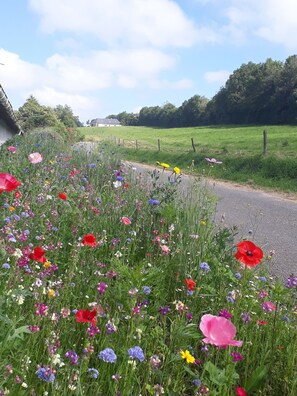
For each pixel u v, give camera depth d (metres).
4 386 2.07
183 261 4.24
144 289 2.99
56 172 7.37
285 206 13.16
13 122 19.02
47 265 3.17
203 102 123.44
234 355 2.41
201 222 5.01
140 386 2.38
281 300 3.43
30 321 2.66
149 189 7.31
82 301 3.29
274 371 2.92
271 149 35.97
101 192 7.22
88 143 14.74
